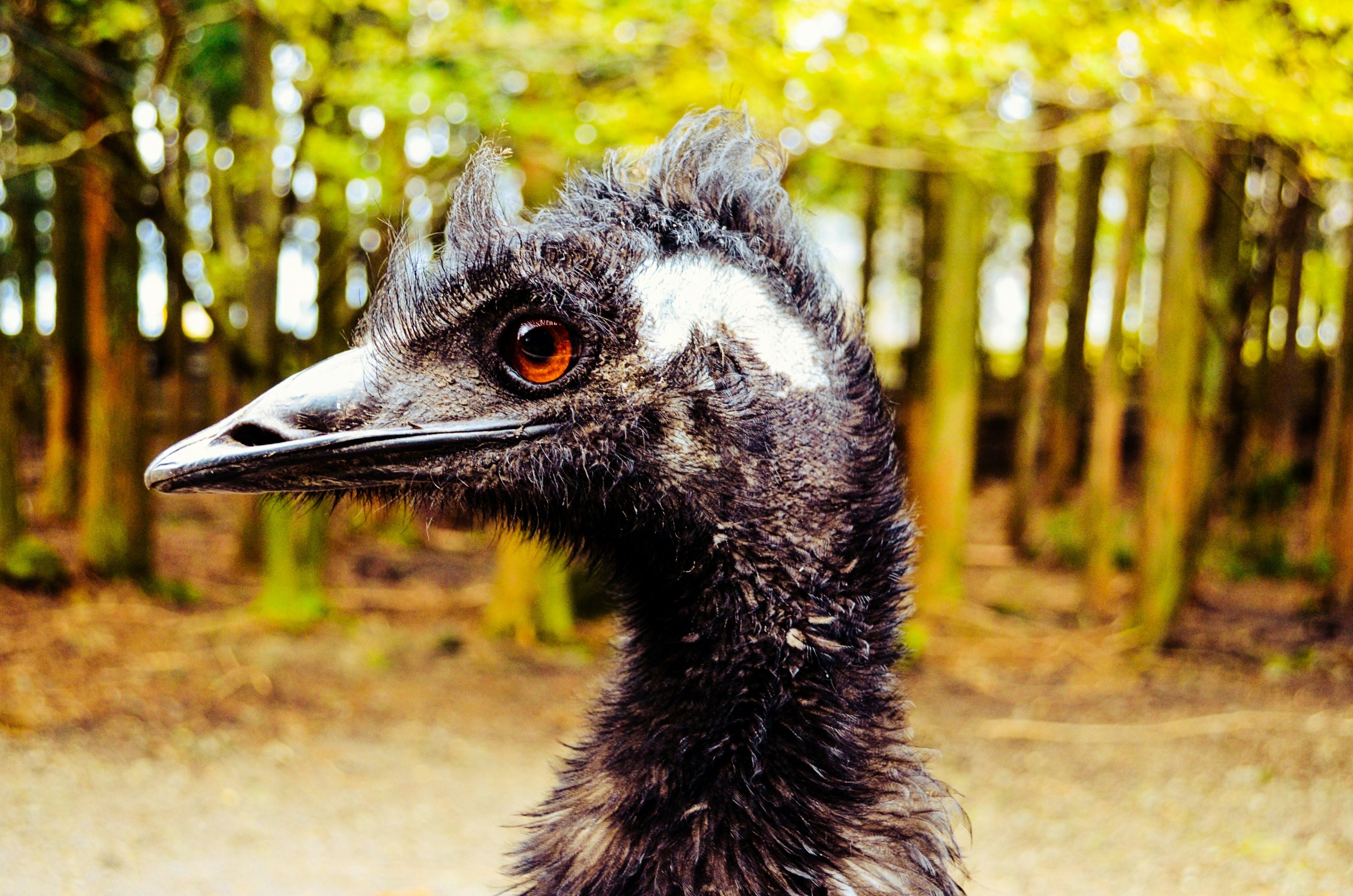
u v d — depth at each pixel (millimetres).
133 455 10398
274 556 9617
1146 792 6695
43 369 16859
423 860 5504
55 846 5371
